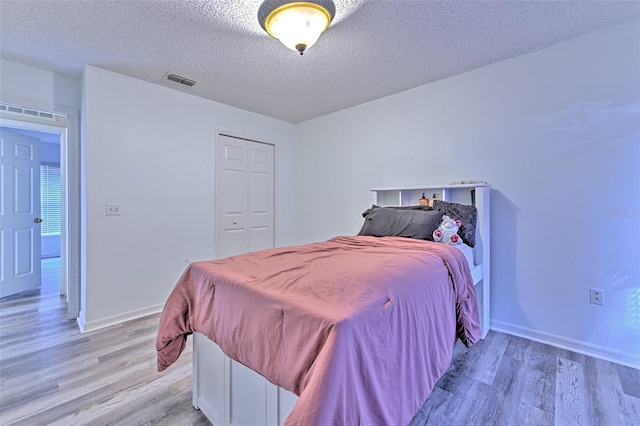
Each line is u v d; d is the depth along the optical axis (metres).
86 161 2.40
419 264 1.51
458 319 1.68
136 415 1.42
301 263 1.54
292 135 4.12
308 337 0.92
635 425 1.33
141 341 2.18
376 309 1.01
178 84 2.79
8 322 2.54
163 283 2.85
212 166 3.25
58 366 1.84
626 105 1.86
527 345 2.11
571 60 2.04
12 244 3.27
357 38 2.01
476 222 2.29
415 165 2.87
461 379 1.68
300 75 2.59
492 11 1.74
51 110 2.50
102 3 1.64
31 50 2.16
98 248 2.45
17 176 3.33
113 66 2.42
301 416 0.75
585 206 2.01
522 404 1.47
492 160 2.39
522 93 2.25
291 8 1.60
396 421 0.98
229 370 1.28
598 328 1.96
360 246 2.11
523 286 2.26
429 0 1.64
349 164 3.47
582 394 1.55
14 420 1.38
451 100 2.62
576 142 2.04
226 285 1.30
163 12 1.73
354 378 0.85
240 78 2.65
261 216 3.76
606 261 1.94
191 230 3.07
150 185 2.77
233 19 1.79
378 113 3.16
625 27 1.86
